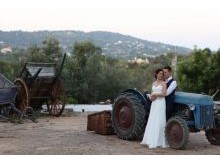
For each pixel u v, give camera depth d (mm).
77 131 15070
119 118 13164
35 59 34562
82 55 35875
